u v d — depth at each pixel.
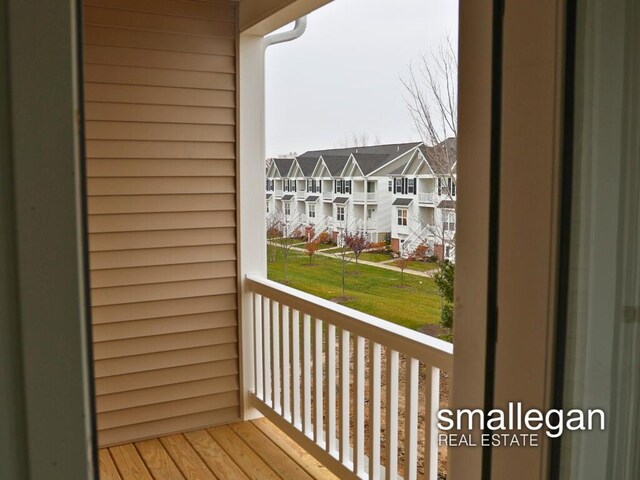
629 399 1.25
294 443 3.66
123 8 3.46
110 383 3.60
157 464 3.38
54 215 0.65
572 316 1.15
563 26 1.09
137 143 3.56
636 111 1.19
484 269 1.23
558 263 1.12
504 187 1.18
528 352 1.17
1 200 0.63
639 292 1.24
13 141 0.63
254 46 3.81
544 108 1.11
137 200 3.59
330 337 3.03
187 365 3.80
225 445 3.63
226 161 3.82
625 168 1.19
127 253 3.59
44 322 0.65
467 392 1.28
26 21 0.62
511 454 1.21
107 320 3.56
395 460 2.58
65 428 0.67
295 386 3.42
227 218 3.85
